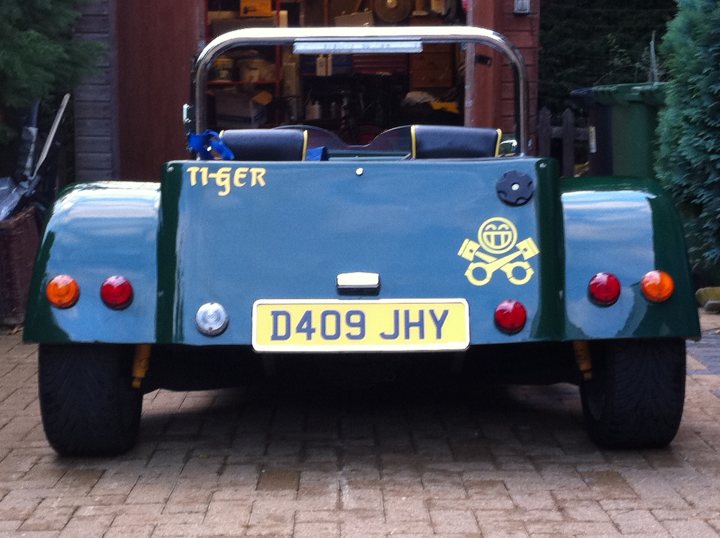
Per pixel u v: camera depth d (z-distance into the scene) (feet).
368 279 13.87
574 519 13.03
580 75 45.96
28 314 13.98
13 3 25.17
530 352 16.31
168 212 14.15
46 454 15.74
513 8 33.27
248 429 16.96
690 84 24.89
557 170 14.33
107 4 32.78
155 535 12.67
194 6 32.68
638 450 15.61
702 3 24.80
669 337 13.98
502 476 14.57
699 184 25.04
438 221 14.07
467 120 25.21
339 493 13.97
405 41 16.42
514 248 14.01
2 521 13.19
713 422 16.98
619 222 14.20
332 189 14.16
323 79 23.71
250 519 13.10
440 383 19.51
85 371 14.52
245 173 14.17
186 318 13.85
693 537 12.49
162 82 32.94
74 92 33.09
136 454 15.67
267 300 13.91
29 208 26.30
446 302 13.88
